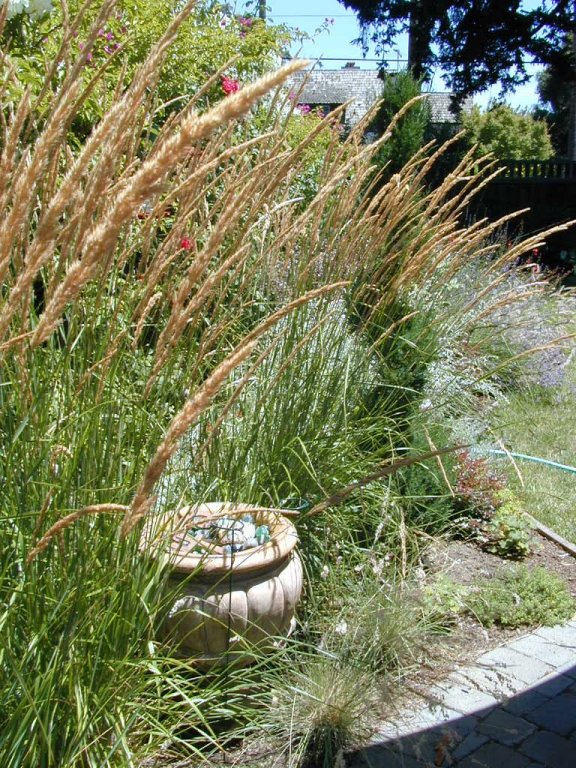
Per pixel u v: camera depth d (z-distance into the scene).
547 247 17.42
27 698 2.06
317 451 3.69
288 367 3.60
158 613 2.78
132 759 2.38
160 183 1.31
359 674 3.15
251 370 2.44
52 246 1.59
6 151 1.86
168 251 2.81
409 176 3.92
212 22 7.98
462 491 4.95
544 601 4.17
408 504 4.33
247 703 3.05
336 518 3.82
